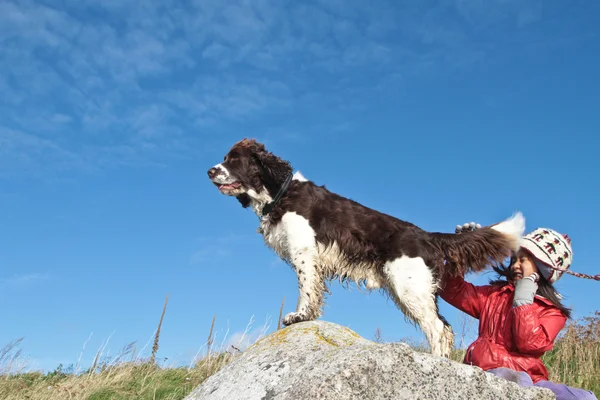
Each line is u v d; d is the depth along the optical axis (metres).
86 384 3.53
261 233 2.62
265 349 1.82
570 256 1.72
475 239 2.38
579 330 3.62
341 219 2.51
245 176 2.60
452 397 1.46
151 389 3.50
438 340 2.36
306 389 1.44
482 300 1.80
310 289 2.44
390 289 2.50
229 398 1.70
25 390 3.56
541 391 1.49
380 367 1.45
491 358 1.68
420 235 2.49
